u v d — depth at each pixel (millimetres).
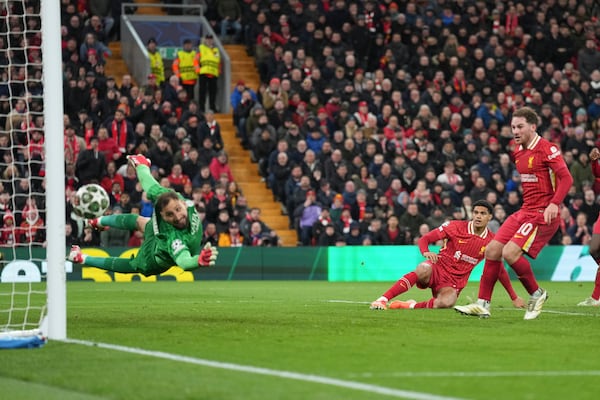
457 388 14992
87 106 58781
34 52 59250
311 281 54375
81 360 18000
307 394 14289
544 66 70750
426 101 64625
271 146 61312
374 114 63625
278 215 60875
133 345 20156
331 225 55812
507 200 59438
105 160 54469
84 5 65812
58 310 21281
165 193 23547
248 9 72688
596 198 61562
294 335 21906
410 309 30234
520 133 26156
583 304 33844
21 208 51219
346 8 70000
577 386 15297
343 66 66750
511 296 31312
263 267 55125
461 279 30703
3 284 47469
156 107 58719
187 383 15359
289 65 64938
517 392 14727
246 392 14508
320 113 61906
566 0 74562
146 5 70625
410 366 17203
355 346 19891
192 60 64250
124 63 70500
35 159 53312
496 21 71625
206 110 67188
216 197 55250
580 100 67875
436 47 69062
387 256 56031
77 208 25672
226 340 20938
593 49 71562
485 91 67000
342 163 58594
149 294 40594
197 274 54375
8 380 16219
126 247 52625
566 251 58031
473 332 22891
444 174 59469
